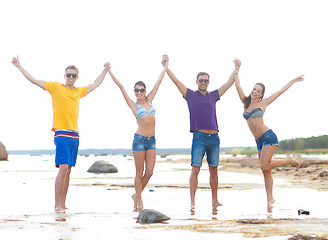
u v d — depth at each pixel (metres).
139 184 6.43
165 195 7.98
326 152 49.50
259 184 10.66
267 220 4.75
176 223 4.53
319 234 3.74
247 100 6.91
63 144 6.29
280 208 5.97
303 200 6.97
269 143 6.67
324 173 12.36
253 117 6.79
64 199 6.25
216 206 6.28
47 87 6.42
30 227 4.22
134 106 6.72
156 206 6.29
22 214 5.38
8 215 5.27
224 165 24.58
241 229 4.05
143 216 4.75
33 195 7.94
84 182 11.34
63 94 6.45
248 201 6.96
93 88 6.88
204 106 6.79
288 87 6.93
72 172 17.72
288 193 8.14
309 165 17.77
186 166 25.50
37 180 12.20
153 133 6.67
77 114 6.59
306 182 10.90
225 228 4.13
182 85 6.95
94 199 7.22
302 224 4.41
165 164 29.75
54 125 6.38
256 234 3.74
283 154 47.38
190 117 6.86
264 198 7.44
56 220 4.78
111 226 4.28
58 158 6.22
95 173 16.98
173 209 5.92
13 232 3.91
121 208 6.03
